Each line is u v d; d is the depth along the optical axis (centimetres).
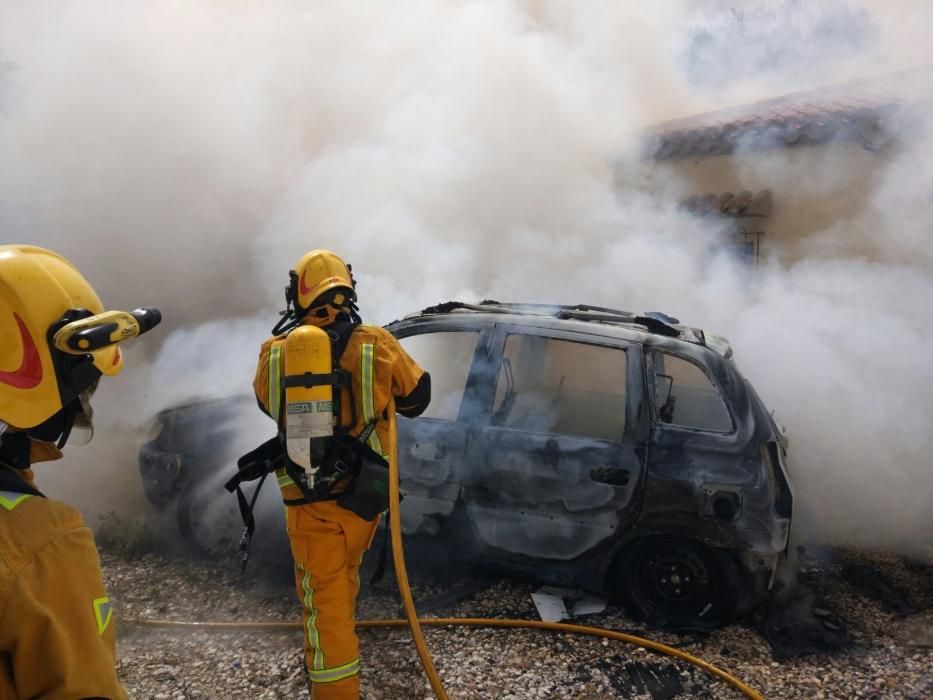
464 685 287
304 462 227
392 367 245
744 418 338
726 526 326
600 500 338
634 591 342
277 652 305
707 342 374
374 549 360
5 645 99
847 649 322
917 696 288
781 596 365
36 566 102
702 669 303
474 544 349
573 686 290
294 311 261
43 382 114
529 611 348
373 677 290
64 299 119
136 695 273
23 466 114
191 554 395
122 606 344
